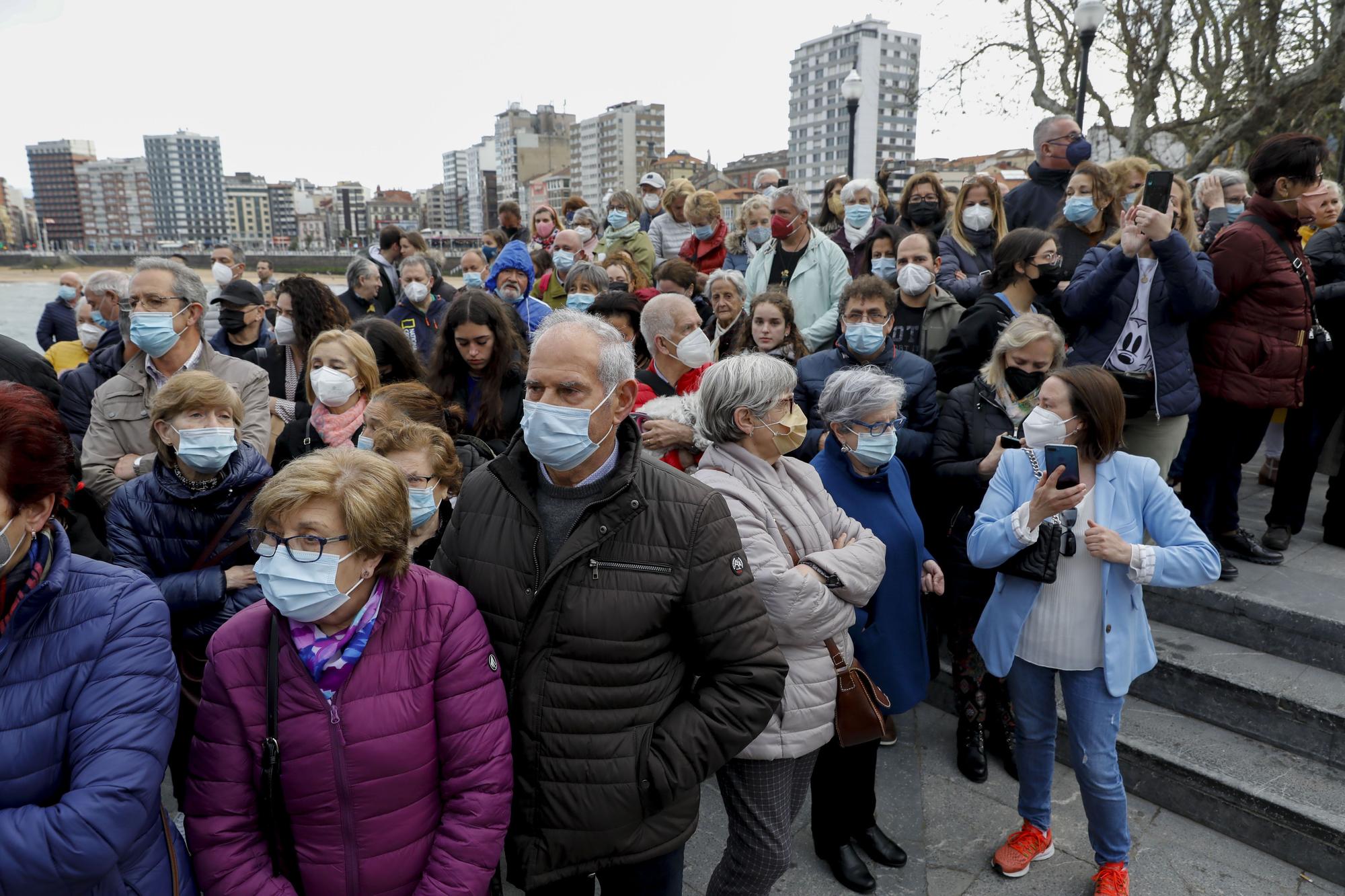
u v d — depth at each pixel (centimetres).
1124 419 234
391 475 154
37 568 132
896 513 254
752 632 174
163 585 218
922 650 258
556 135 14488
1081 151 486
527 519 173
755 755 198
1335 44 1296
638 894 183
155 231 19238
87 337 591
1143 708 325
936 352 413
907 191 541
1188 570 225
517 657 169
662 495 173
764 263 507
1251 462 546
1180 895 252
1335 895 250
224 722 147
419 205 18350
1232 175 571
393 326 356
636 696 169
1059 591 242
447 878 150
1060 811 293
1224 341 348
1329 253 399
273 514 145
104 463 285
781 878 262
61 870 122
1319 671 311
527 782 169
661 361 332
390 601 156
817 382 349
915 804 300
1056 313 393
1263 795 268
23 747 129
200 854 147
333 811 148
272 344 439
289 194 19825
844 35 10881
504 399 331
